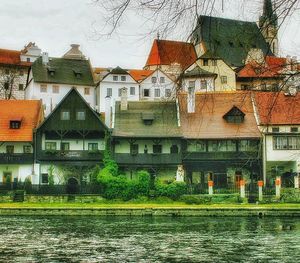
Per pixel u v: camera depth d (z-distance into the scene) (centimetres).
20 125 10488
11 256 4156
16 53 19100
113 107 11025
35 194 8994
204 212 7612
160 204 8606
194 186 9231
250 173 10369
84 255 4194
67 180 10319
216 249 4481
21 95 18488
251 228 6097
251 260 3928
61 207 7762
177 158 10312
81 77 15938
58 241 5019
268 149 10200
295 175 9906
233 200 8812
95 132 10556
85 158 10281
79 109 10450
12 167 10244
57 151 10244
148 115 10531
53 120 10381
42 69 15588
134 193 8994
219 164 10394
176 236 5372
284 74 1023
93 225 6450
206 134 10375
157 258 4047
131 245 4738
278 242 4894
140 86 14912
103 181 9012
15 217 7462
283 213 7531
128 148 10438
